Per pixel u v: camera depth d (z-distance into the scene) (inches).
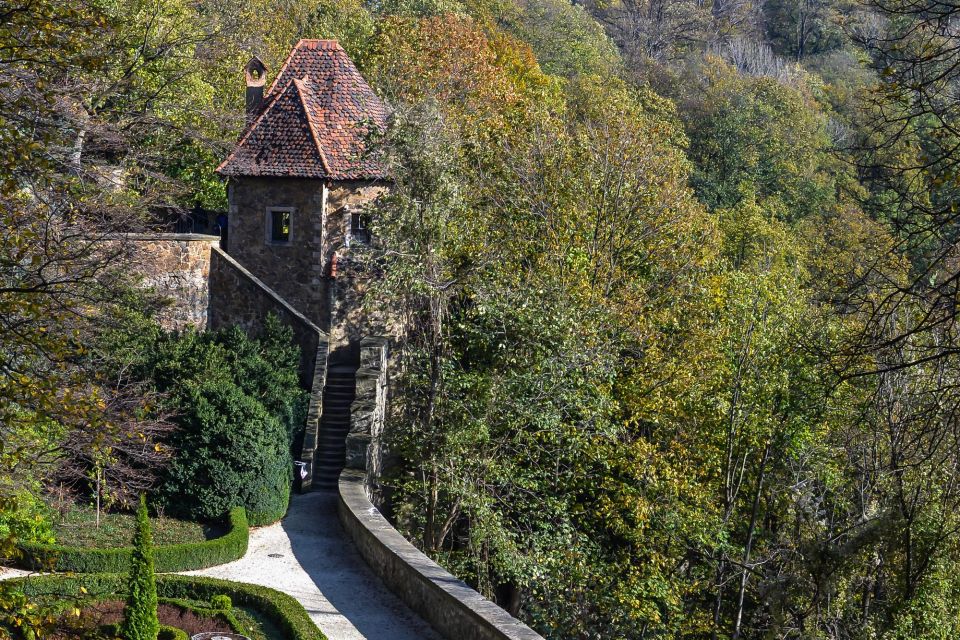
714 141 2773.1
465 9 2628.0
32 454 615.8
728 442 1139.9
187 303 1268.5
